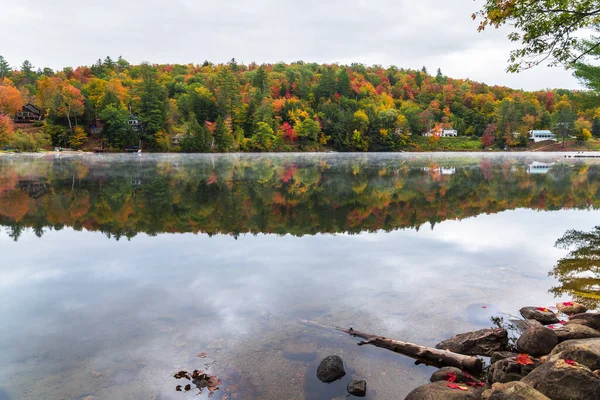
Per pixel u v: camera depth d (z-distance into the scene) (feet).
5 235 38.73
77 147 288.10
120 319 20.17
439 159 230.27
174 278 26.45
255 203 59.47
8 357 16.53
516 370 15.12
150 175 108.58
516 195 70.74
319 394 14.16
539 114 494.18
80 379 14.96
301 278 26.55
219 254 32.30
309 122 371.97
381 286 25.14
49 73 527.81
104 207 55.21
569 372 13.15
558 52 29.86
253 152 348.59
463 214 51.88
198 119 360.89
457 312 21.38
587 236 39.40
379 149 409.08
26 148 255.91
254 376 15.19
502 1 27.61
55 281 25.84
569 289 24.91
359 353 17.01
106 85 369.71
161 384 14.65
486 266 29.53
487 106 530.27
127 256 31.65
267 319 20.21
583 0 27.09
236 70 611.88
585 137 418.92
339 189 78.48
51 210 52.65
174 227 42.70
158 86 334.85
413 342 18.11
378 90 581.94
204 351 17.02
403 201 62.64
